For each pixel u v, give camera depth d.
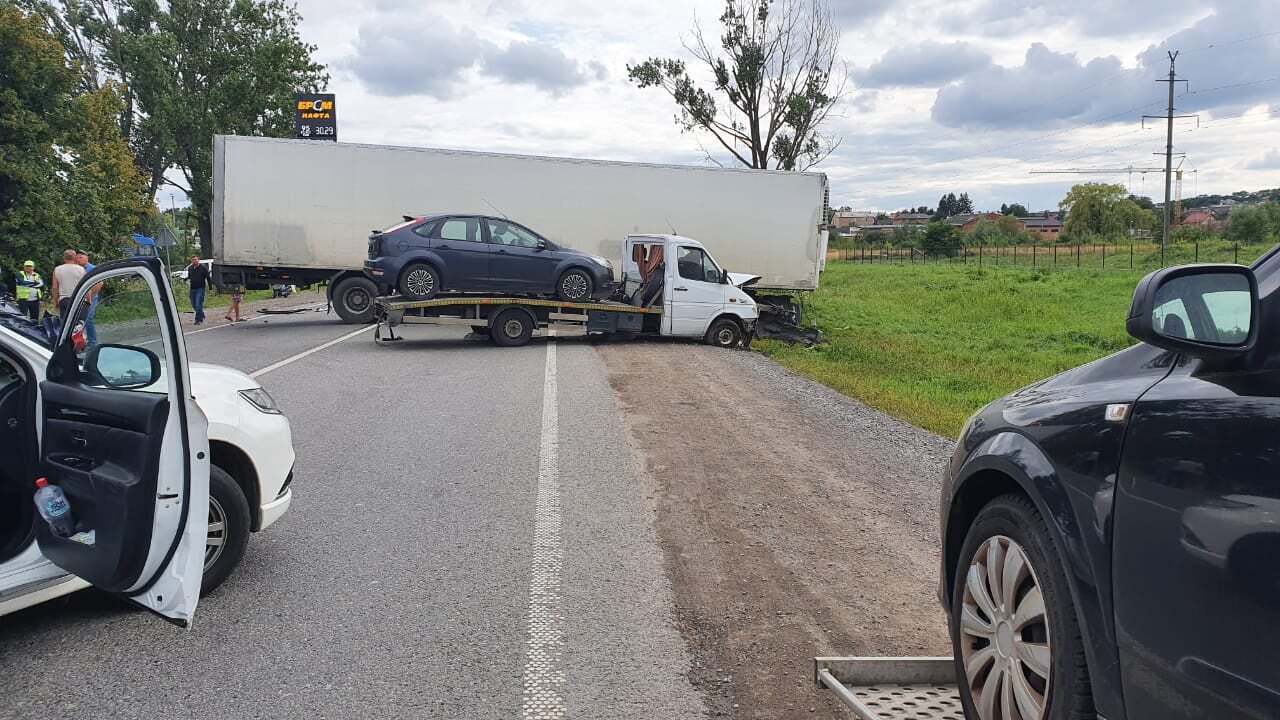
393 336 18.75
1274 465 2.17
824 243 24.34
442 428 9.91
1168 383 2.61
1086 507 2.69
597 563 5.70
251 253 22.81
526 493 7.30
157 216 49.66
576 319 18.81
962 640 3.30
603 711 3.85
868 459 8.92
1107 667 2.57
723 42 40.38
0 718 3.79
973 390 16.17
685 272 19.34
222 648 4.47
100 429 4.20
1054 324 30.94
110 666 4.27
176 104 53.78
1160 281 2.54
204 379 5.46
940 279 52.31
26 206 34.34
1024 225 160.50
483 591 5.22
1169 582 2.39
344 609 4.96
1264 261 2.48
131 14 56.25
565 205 23.38
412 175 22.92
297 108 45.00
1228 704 2.19
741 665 4.29
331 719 3.79
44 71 35.00
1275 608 2.10
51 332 4.83
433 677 4.17
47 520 4.22
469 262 18.55
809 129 41.03
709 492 7.42
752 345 21.95
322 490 7.36
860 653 4.41
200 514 4.07
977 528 3.26
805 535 6.34
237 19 56.38
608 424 10.22
